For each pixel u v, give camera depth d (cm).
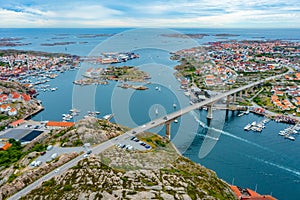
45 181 4997
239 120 12456
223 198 4744
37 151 6825
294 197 6912
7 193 5044
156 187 3488
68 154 5988
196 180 4888
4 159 7025
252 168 8131
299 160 8725
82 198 3691
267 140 10188
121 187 3466
